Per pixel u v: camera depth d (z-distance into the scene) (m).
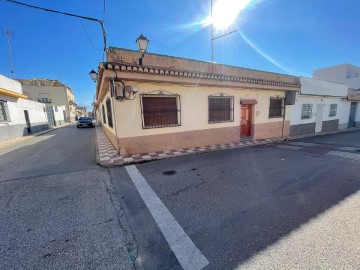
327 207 3.14
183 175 4.86
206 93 8.00
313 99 12.71
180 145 7.61
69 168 5.61
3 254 2.19
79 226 2.73
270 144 9.32
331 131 14.48
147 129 6.84
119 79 5.87
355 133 13.91
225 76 7.67
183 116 7.54
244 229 2.58
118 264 2.02
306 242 2.28
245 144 8.82
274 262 1.98
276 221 2.75
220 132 8.66
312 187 3.99
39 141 11.50
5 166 5.90
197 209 3.15
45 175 5.00
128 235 2.52
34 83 37.62
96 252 2.21
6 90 11.40
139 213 3.07
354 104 16.84
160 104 7.01
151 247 2.28
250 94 9.43
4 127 11.77
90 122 22.59
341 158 6.47
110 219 2.91
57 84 39.41
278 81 9.77
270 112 10.48
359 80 21.00
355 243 2.25
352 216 2.85
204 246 2.27
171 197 3.63
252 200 3.43
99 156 6.62
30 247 2.30
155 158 6.35
